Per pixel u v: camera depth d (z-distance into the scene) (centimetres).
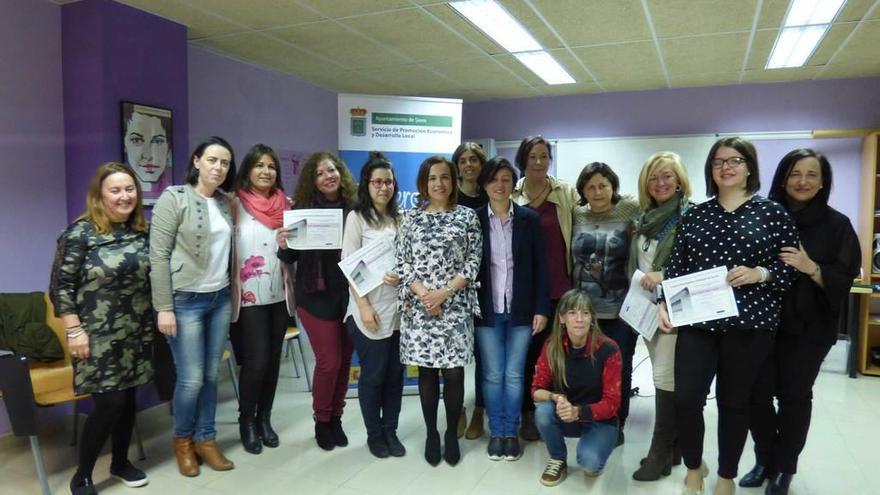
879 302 474
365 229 264
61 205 334
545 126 625
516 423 273
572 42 417
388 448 278
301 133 546
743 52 440
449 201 258
